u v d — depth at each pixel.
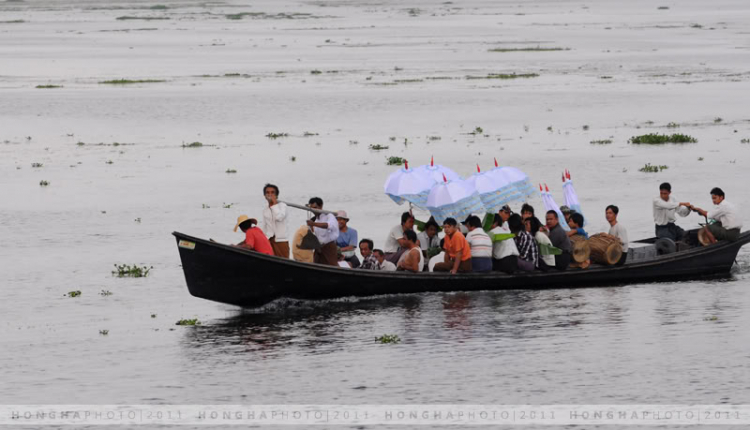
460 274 77.00
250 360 60.22
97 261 93.94
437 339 63.56
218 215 117.69
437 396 52.59
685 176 137.38
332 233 77.62
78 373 58.56
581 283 79.94
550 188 130.88
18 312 74.75
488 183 82.19
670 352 59.12
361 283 75.00
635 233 101.19
